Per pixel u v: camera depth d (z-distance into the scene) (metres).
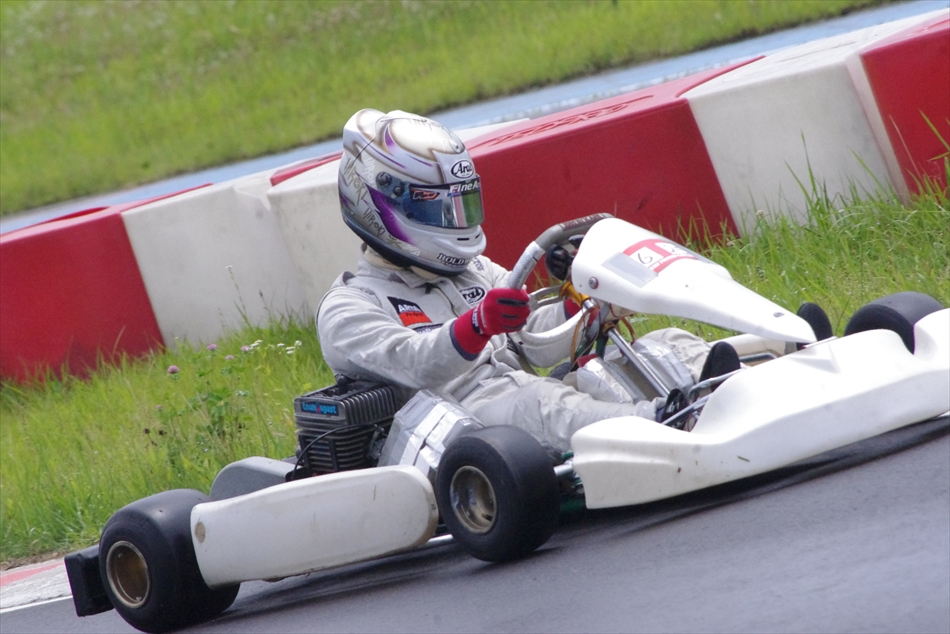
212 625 14.69
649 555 12.16
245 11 64.56
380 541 13.22
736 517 12.57
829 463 13.73
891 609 9.59
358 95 52.66
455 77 49.59
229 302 29.66
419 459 13.94
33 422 27.03
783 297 21.14
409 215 15.01
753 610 10.17
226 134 53.59
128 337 29.81
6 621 17.53
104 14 69.38
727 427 12.20
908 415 12.40
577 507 14.58
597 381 13.98
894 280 20.83
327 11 61.53
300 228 27.19
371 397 14.56
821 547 11.12
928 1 39.72
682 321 22.05
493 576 12.83
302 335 27.62
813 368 12.45
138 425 25.16
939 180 22.59
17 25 70.50
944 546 10.45
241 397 23.72
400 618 12.44
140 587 14.91
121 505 21.58
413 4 58.88
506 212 24.80
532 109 42.19
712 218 24.61
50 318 29.44
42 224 31.89
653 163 24.56
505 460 12.69
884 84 22.55
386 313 15.09
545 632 10.89
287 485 13.80
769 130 23.97
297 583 16.47
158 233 29.72
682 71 40.69
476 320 13.81
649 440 12.39
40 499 22.28
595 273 13.91
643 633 10.30
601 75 44.44
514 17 54.41
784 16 42.88
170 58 63.44
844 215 23.00
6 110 63.47
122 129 57.91
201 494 15.23
